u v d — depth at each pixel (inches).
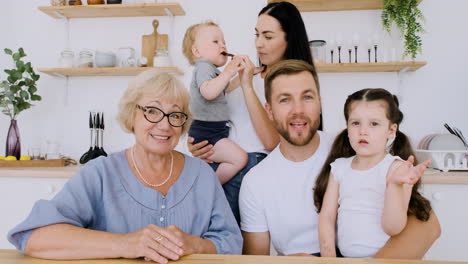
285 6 51.5
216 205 40.5
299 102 39.8
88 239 29.3
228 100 57.3
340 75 91.1
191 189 39.5
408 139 42.3
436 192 68.7
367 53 90.8
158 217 37.1
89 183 36.7
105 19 97.0
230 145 54.1
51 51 98.2
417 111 90.1
